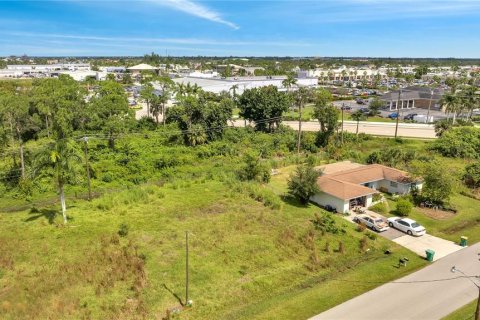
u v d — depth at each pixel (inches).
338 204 1705.2
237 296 1087.0
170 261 1230.3
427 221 1653.5
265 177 2065.7
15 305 987.9
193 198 1780.3
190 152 2598.4
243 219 1555.1
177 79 5733.3
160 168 2293.3
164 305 1028.5
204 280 1144.2
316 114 2965.1
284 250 1337.4
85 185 1989.4
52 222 1476.4
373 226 1544.0
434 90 4923.7
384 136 3228.3
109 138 2608.3
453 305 1058.7
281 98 3287.4
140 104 4613.7
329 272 1237.1
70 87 3073.3
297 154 2719.0
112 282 1101.1
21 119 2583.7
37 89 3218.5
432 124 3777.1
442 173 1800.0
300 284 1165.1
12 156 2233.0
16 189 1926.7
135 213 1598.2
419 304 1063.0
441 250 1401.3
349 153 2650.1
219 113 2925.7
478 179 2049.7
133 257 1230.9
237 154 2679.6
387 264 1290.6
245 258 1273.4
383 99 4581.7
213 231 1440.7
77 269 1155.9
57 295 1040.8
